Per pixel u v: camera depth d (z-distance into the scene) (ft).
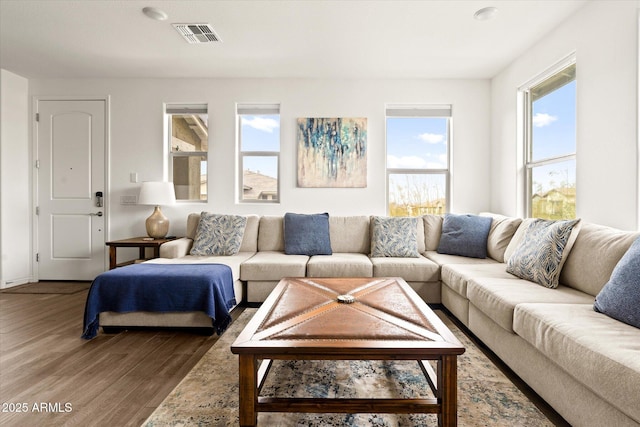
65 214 13.74
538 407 5.26
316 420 4.94
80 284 13.26
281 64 12.07
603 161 7.73
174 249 10.85
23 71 12.86
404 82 13.30
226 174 13.46
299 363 6.73
